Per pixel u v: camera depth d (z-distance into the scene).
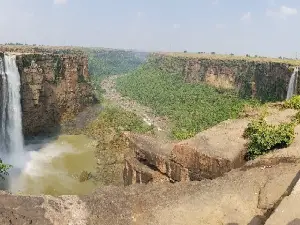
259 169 13.88
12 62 38.72
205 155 15.52
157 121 54.16
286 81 52.25
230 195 12.46
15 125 39.50
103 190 13.18
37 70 42.00
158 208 12.14
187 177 16.30
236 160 15.32
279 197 11.52
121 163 34.59
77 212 11.67
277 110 21.98
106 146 39.69
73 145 40.84
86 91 53.91
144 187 13.52
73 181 30.98
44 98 44.00
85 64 54.88
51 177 31.73
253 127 16.66
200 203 12.22
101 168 33.91
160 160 17.27
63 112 47.56
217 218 11.41
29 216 10.97
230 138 17.20
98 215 11.70
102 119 48.41
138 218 11.73
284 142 15.18
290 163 13.69
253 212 11.44
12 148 38.53
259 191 12.42
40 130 44.09
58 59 46.16
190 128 46.47
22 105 41.03
